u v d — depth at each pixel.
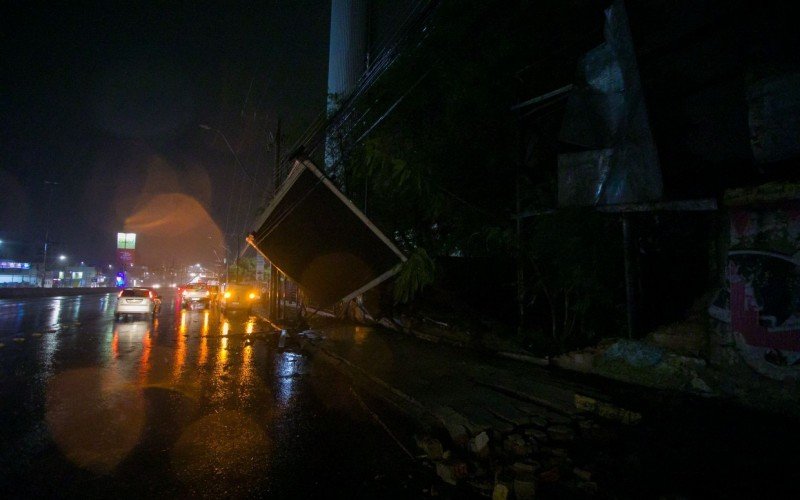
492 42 8.12
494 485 3.65
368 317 15.34
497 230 7.50
